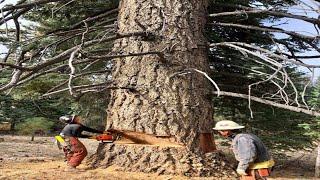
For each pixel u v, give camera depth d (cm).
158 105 816
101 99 1509
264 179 597
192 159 786
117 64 863
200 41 869
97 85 881
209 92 861
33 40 996
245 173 589
